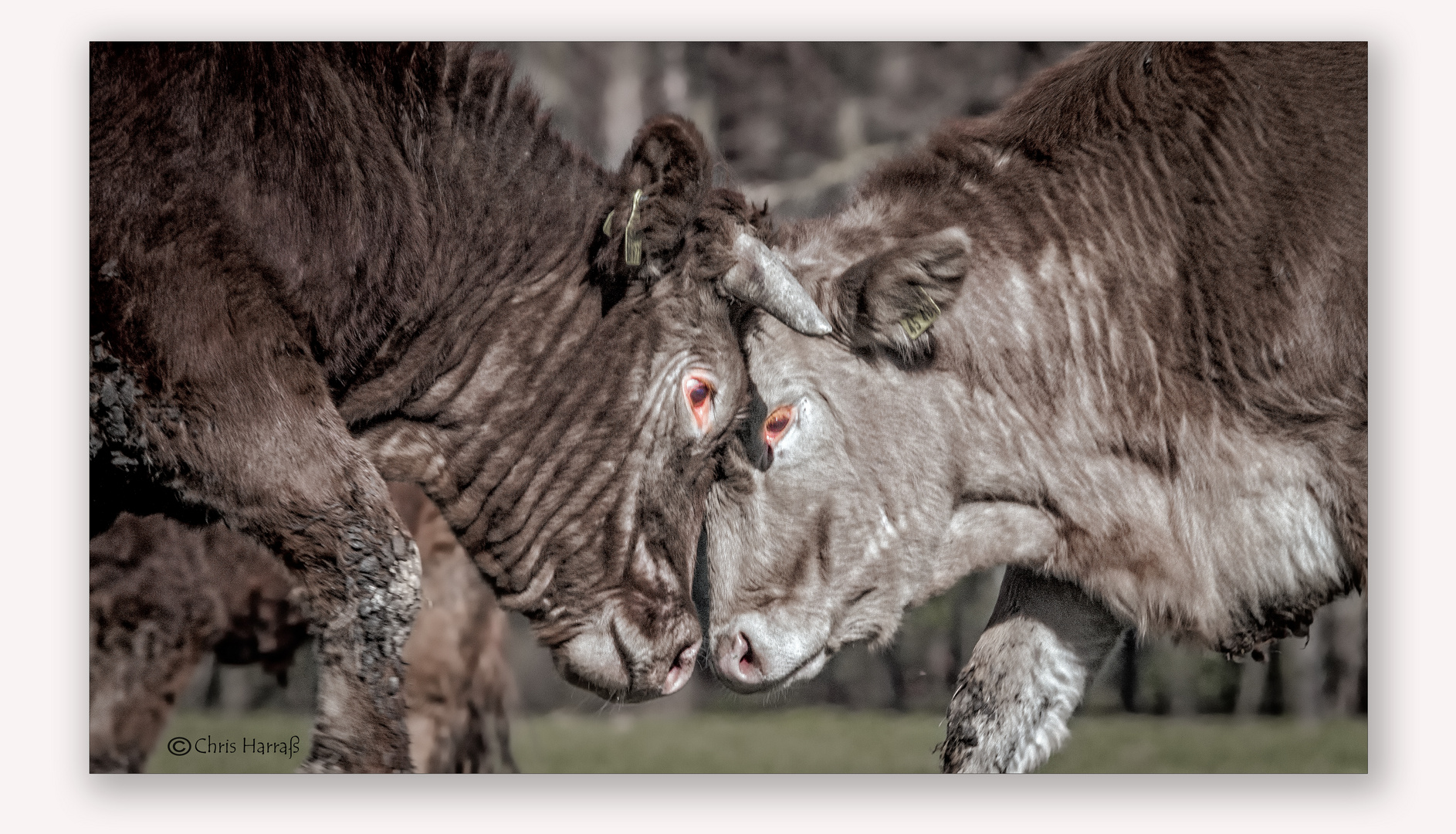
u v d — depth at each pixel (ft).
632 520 63.77
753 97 162.91
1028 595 72.84
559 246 62.08
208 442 52.65
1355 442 66.03
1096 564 69.92
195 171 52.75
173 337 52.06
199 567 78.02
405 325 59.41
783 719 141.59
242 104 53.88
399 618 54.75
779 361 68.54
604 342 62.28
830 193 157.07
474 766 88.12
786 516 69.36
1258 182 67.10
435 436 62.49
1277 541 67.56
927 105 159.12
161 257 51.98
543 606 64.28
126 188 51.96
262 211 53.93
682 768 96.63
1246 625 69.56
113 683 76.69
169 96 52.75
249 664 80.38
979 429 70.08
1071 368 69.56
